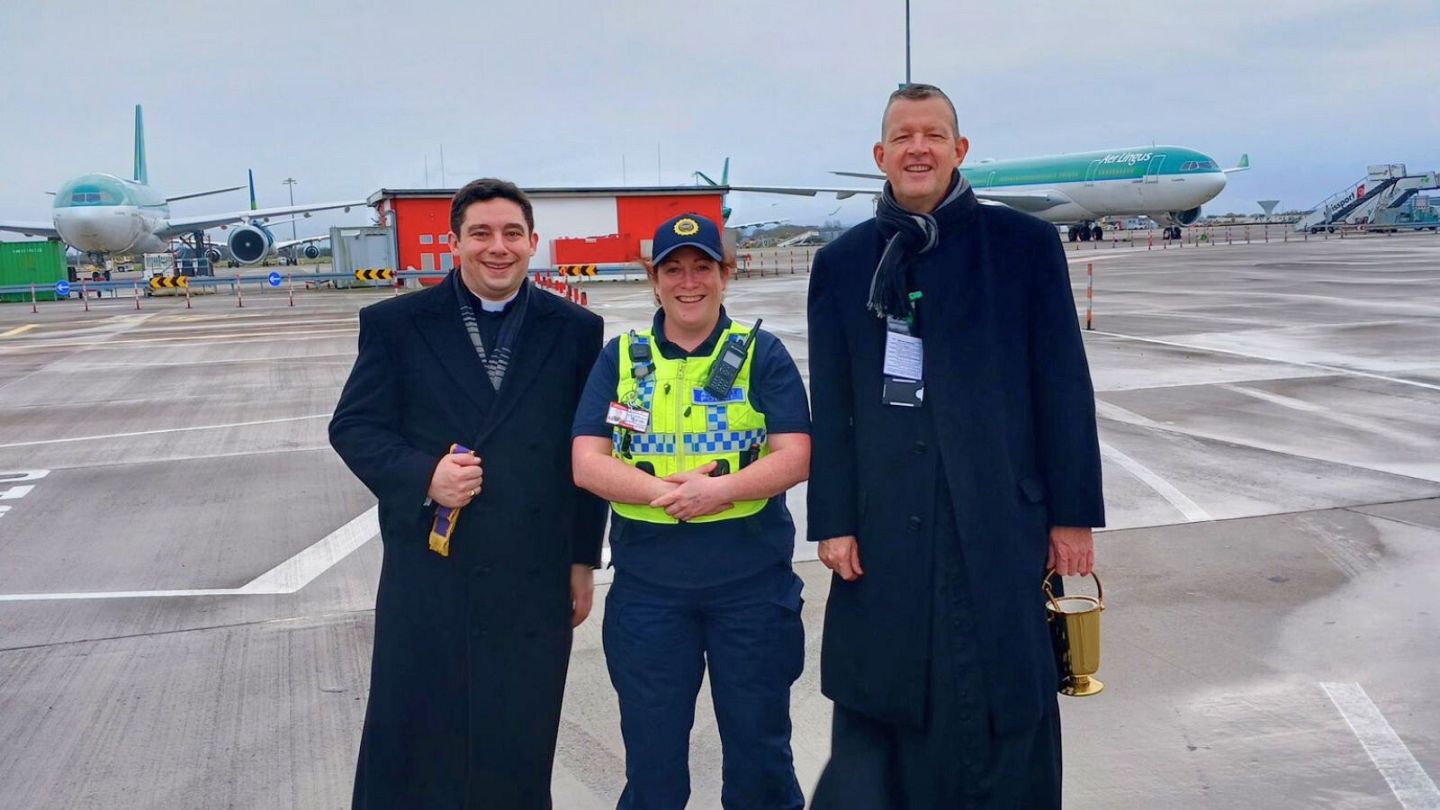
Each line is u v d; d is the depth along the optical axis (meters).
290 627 4.84
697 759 3.57
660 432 2.67
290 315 24.91
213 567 5.77
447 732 2.70
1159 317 17.50
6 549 6.20
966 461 2.51
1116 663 4.15
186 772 3.50
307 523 6.63
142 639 4.72
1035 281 2.56
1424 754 3.40
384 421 2.72
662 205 34.88
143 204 44.03
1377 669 4.02
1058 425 2.54
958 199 2.56
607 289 31.58
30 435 10.00
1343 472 7.07
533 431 2.70
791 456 2.63
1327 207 67.56
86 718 3.92
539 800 2.79
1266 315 17.36
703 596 2.71
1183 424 8.88
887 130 2.54
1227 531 5.83
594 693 4.11
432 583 2.67
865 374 2.59
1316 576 5.07
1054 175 55.28
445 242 33.66
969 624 2.53
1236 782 3.26
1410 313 17.02
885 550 2.57
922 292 2.55
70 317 26.66
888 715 2.62
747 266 39.25
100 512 7.03
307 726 3.83
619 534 2.76
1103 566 5.32
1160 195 50.62
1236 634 4.40
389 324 2.72
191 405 11.51
